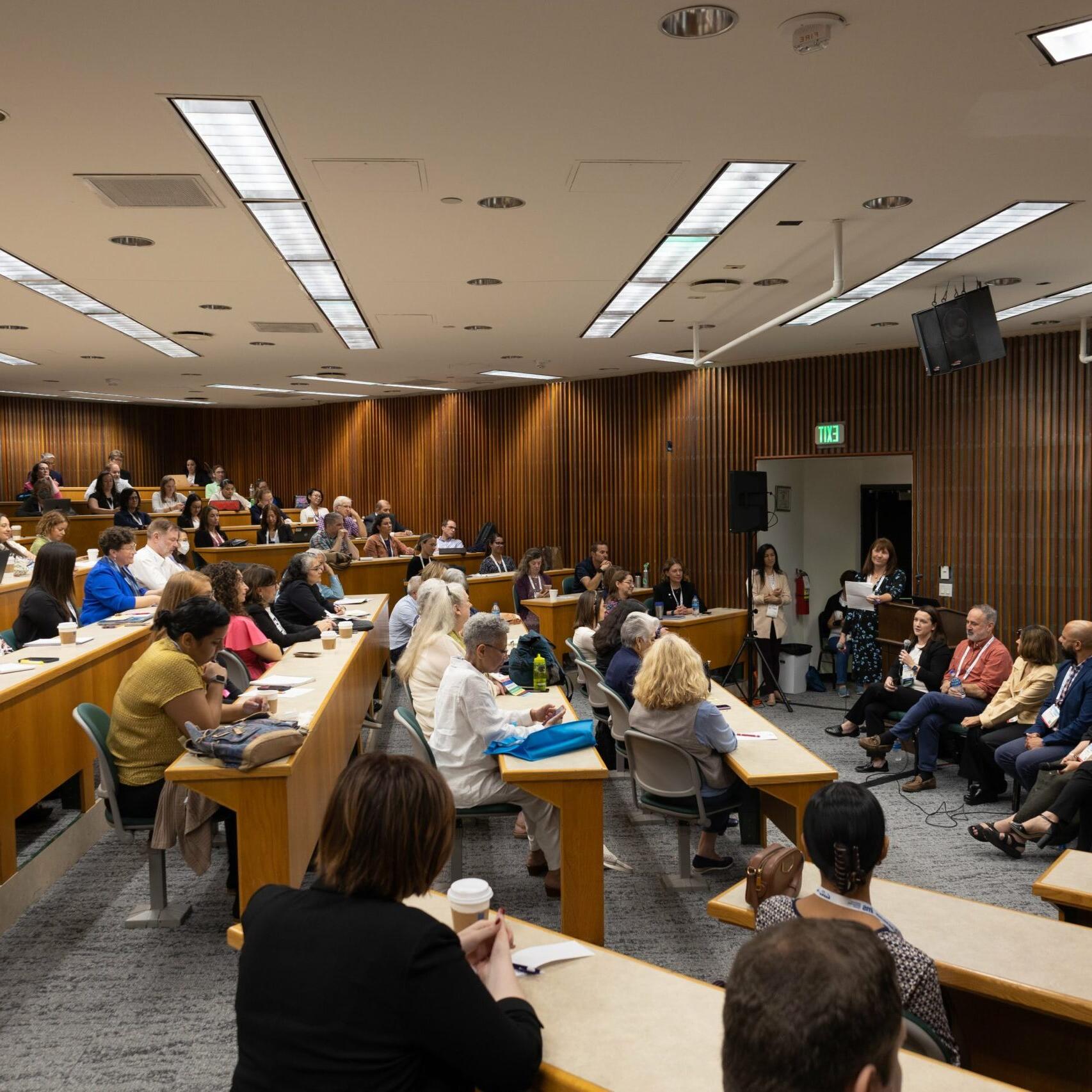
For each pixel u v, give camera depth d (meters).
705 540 12.32
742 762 4.66
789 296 7.94
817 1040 1.15
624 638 5.91
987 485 10.07
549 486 14.22
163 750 4.23
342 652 6.36
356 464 17.31
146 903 4.55
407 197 5.12
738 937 4.38
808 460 12.09
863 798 2.29
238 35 3.29
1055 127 4.22
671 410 12.64
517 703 5.24
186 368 12.35
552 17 3.21
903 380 10.64
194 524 12.66
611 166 4.67
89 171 4.65
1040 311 8.60
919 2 3.14
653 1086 1.84
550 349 10.80
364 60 3.50
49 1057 3.33
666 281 7.32
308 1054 1.59
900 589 9.72
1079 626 5.91
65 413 17.55
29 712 4.57
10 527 8.83
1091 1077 2.68
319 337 9.84
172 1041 3.42
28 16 3.12
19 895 4.44
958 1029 2.68
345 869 1.73
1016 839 5.35
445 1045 1.60
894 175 4.88
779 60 3.56
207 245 6.07
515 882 4.93
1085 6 3.17
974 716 6.57
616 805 6.22
